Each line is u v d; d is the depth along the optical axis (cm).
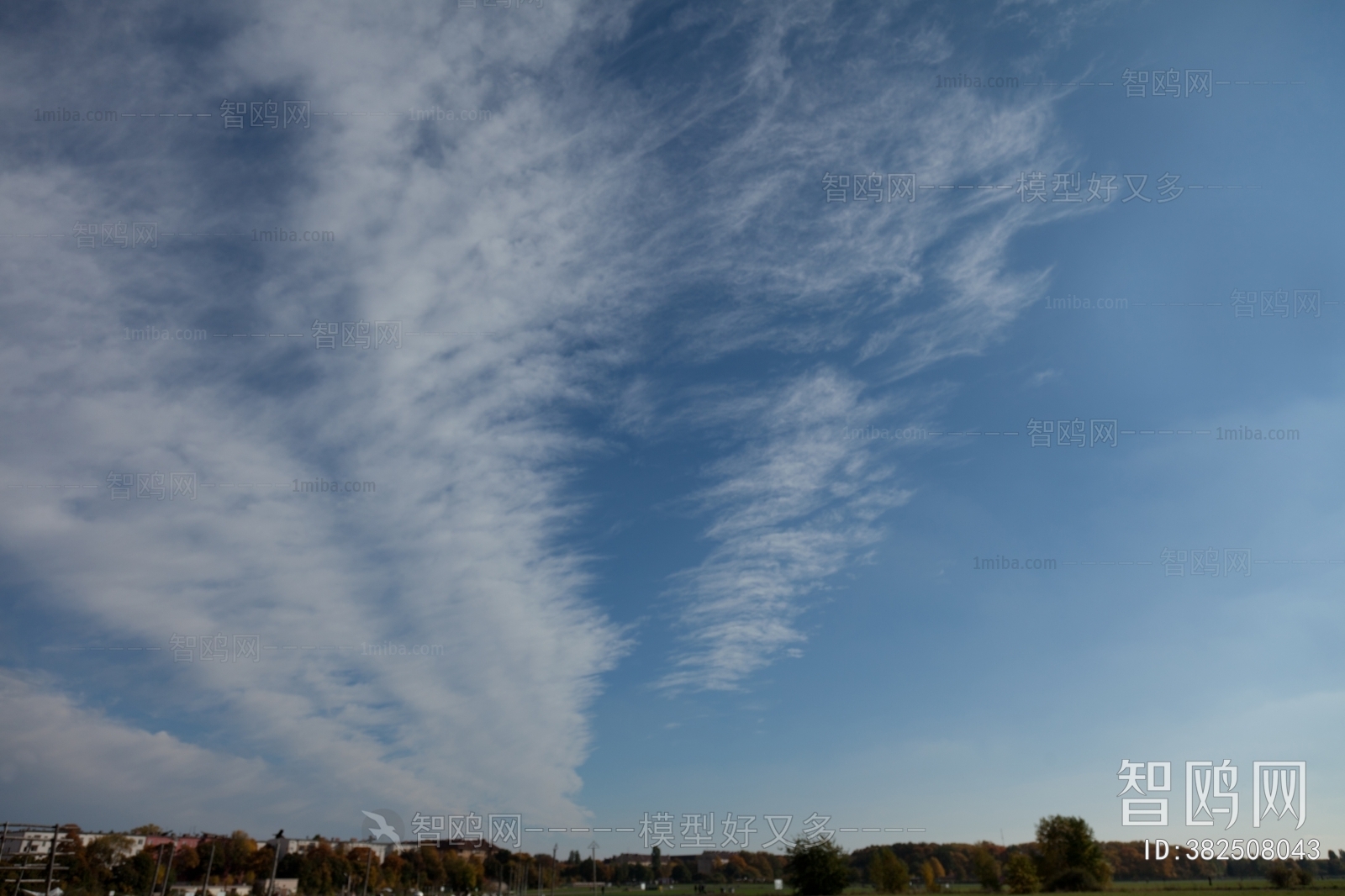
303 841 10019
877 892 8344
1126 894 7406
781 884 8344
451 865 11331
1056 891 8256
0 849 6053
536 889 12006
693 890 10762
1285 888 7194
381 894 10419
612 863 12300
